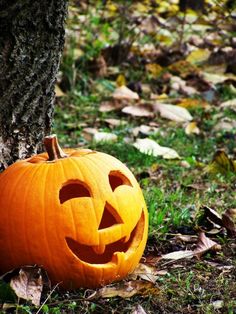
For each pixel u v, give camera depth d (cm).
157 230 210
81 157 180
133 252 181
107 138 292
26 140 201
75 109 336
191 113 344
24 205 172
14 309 167
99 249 173
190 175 263
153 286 177
